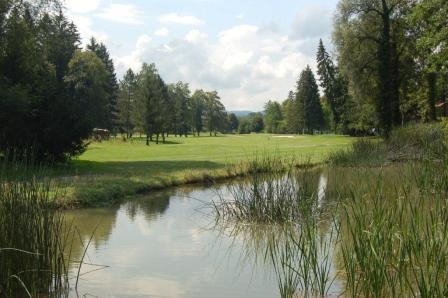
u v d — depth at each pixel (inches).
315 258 301.3
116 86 3565.5
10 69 1007.6
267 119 6043.3
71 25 2356.1
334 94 3304.6
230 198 679.7
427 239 288.0
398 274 272.7
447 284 246.1
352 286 280.8
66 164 1041.5
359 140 1214.3
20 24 1013.8
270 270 351.3
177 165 1104.2
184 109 4232.3
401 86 1866.4
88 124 1007.6
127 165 1106.7
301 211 446.0
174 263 371.2
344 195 505.0
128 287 315.9
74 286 317.1
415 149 973.2
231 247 418.6
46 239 303.7
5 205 297.4
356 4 1702.8
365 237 300.4
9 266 281.7
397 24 1736.0
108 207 619.5
